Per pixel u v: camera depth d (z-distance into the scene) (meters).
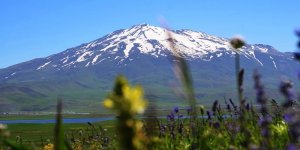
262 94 3.49
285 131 5.88
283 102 3.19
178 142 7.08
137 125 1.92
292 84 3.18
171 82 2.59
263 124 3.77
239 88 3.57
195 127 6.69
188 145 6.71
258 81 3.48
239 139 5.55
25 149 3.36
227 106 7.07
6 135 3.35
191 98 2.58
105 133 11.92
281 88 3.19
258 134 5.09
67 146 3.21
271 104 7.19
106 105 1.89
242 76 3.57
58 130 2.69
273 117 7.07
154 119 2.66
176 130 7.59
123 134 1.88
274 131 6.00
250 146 3.88
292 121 3.15
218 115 6.91
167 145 6.74
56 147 2.66
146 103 1.92
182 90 2.58
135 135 1.89
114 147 7.16
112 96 1.91
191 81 2.57
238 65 3.55
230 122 6.59
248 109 5.73
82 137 12.40
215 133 6.57
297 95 3.18
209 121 6.78
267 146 3.86
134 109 1.89
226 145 5.87
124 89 1.91
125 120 1.88
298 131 3.15
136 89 1.91
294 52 3.52
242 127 4.90
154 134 2.67
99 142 10.92
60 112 2.69
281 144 5.36
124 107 1.88
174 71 2.58
